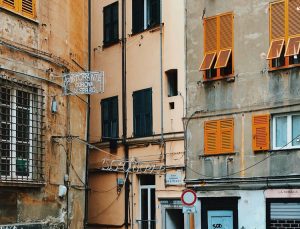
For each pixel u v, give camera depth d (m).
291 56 18.08
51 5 15.90
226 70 19.69
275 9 18.42
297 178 17.55
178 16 21.14
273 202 18.06
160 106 21.47
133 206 22.17
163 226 20.86
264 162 18.36
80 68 17.61
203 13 20.33
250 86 18.92
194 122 20.30
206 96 20.05
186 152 20.41
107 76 23.88
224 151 19.36
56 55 15.94
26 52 14.71
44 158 15.09
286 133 18.06
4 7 14.09
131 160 22.34
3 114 13.73
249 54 19.02
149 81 22.03
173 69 21.14
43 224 15.02
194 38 20.55
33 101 14.94
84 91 15.88
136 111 22.42
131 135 22.48
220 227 19.31
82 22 17.89
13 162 14.09
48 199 15.30
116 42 23.59
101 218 23.19
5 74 13.98
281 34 18.20
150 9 22.45
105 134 23.67
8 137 14.07
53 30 15.90
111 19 24.02
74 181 16.69
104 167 23.31
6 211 13.87
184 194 16.61
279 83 18.23
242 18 19.30
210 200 19.66
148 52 22.20
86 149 17.69
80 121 17.33
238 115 19.16
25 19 14.79
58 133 15.85
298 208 17.53
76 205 16.77
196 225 19.86
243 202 18.77
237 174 18.98
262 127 18.47
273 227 18.00
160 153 21.30
